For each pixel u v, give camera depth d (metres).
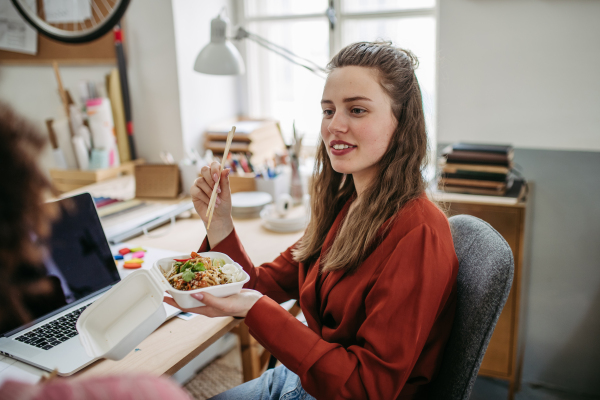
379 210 0.88
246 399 0.99
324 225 1.09
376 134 0.87
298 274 1.12
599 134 1.61
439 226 0.84
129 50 2.10
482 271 0.83
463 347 0.82
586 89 1.60
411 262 0.79
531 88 1.66
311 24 2.19
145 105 2.14
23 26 2.27
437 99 1.80
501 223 1.52
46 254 1.02
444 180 1.59
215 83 2.24
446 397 0.84
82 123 2.09
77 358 0.85
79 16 2.09
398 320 0.77
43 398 0.31
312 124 2.30
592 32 1.55
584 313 1.76
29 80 2.36
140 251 1.37
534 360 1.87
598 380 1.79
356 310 0.85
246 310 0.85
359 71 0.86
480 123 1.76
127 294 0.82
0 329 0.89
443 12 1.71
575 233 1.71
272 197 1.84
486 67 1.70
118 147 2.16
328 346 0.80
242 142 2.09
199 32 2.12
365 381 0.76
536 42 1.62
